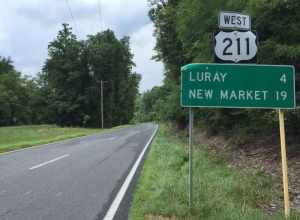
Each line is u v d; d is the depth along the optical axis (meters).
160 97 57.56
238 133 20.19
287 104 7.88
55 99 102.38
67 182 11.99
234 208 8.04
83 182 11.97
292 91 7.91
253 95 7.83
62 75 102.38
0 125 101.94
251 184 10.95
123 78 112.62
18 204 9.23
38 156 19.39
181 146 22.97
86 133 46.56
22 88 110.31
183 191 9.43
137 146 25.08
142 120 162.25
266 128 16.75
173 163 14.98
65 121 102.50
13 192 10.58
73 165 15.81
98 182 11.95
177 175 12.16
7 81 107.38
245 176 12.12
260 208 9.10
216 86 7.81
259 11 12.37
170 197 9.02
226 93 7.81
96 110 103.25
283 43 12.64
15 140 35.41
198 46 17.20
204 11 15.85
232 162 15.84
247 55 7.95
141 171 13.98
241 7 13.70
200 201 8.48
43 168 14.99
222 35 7.92
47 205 9.13
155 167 14.39
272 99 7.85
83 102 102.06
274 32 12.85
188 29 17.67
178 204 8.41
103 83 103.94
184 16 17.38
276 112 12.95
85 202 9.38
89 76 103.56
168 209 8.05
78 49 102.81
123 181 12.07
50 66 103.12
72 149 23.17
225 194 9.49
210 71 7.81
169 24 35.19
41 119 106.81
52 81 103.56
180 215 7.78
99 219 7.97
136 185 11.36
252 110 15.45
